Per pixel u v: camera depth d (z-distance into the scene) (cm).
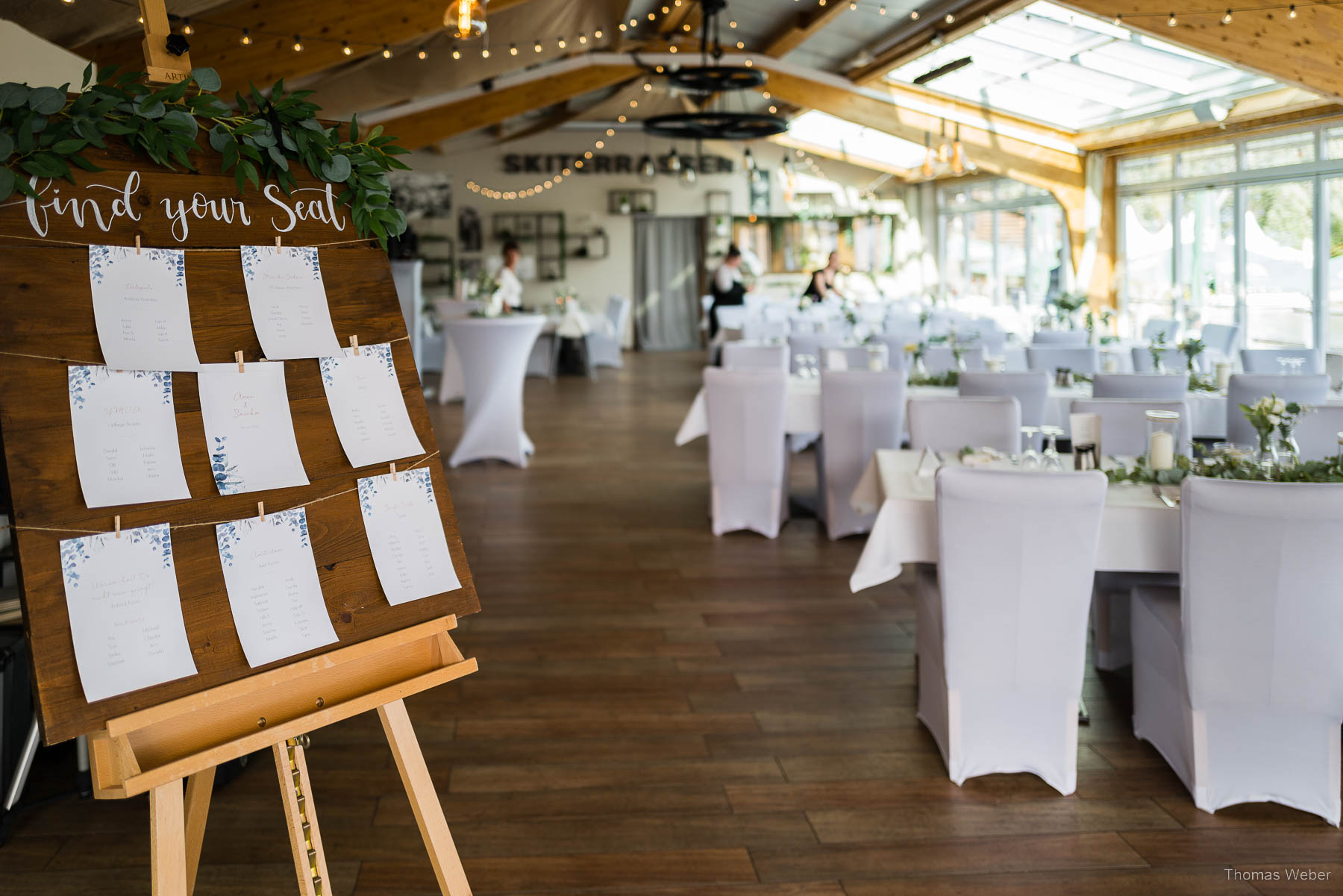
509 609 447
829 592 469
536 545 552
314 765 304
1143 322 1138
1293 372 622
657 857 255
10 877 247
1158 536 301
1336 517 242
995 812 276
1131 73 904
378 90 984
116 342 158
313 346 179
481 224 1716
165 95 167
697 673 374
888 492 328
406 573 181
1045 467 342
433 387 1239
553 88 1185
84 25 468
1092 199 1165
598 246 1744
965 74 1038
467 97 1147
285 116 181
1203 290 1031
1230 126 927
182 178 171
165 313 164
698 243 1777
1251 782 272
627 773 298
